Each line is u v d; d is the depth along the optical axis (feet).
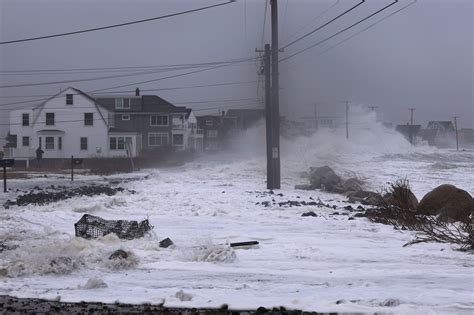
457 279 40.04
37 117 350.23
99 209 89.71
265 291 36.58
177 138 377.09
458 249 53.36
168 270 43.86
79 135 351.67
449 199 82.02
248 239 60.90
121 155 347.77
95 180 184.44
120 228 58.90
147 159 298.15
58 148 350.02
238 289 37.22
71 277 41.11
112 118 364.99
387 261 47.78
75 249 48.49
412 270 43.60
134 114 367.04
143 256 48.93
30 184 163.84
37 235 60.34
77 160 182.80
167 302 33.47
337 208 98.63
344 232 66.95
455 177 192.75
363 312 30.42
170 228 70.74
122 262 44.45
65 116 350.43
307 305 32.14
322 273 42.65
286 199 115.75
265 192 130.52
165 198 109.91
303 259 48.70
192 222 77.25
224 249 48.32
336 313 30.53
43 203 96.99
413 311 30.50
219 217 83.56
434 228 66.54
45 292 36.27
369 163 240.94
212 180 170.40
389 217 76.64
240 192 128.26
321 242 58.59
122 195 116.26
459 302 32.83
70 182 173.27
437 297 34.19
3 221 71.36
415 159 291.17
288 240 60.03
